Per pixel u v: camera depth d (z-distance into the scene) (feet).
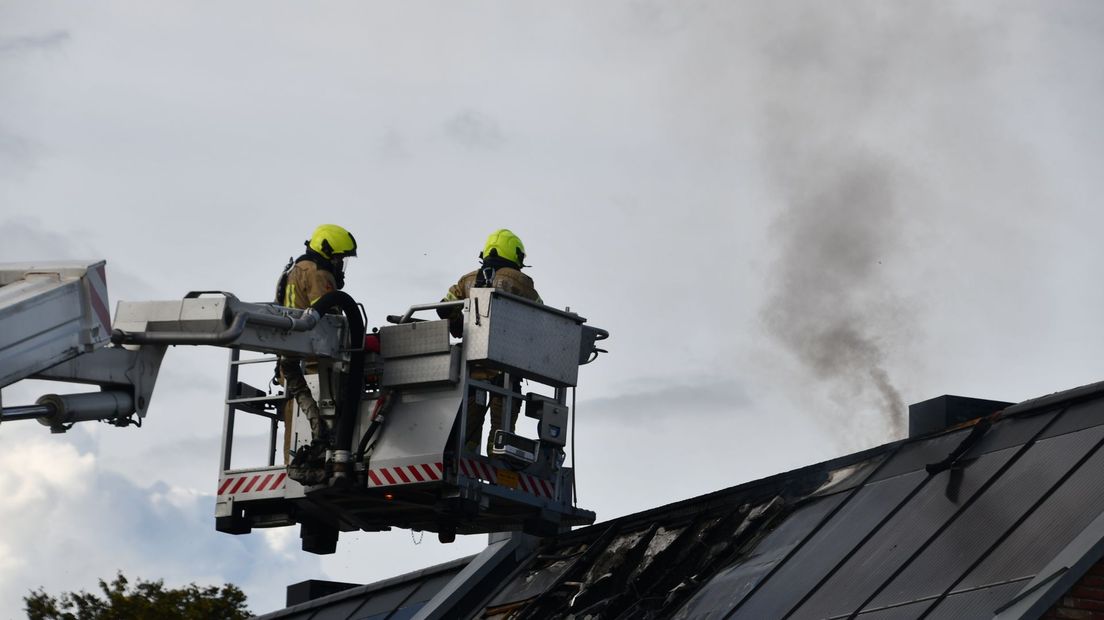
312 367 102.73
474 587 138.92
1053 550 80.94
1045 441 92.79
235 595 215.51
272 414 106.73
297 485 102.58
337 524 108.17
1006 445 95.66
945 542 90.17
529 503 103.81
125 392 92.12
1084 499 83.46
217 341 91.81
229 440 105.81
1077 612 74.84
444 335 100.58
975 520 90.07
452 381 100.27
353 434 101.76
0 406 85.15
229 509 104.83
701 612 104.53
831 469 111.04
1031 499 87.71
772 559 104.94
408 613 149.07
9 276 85.10
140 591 213.25
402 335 101.50
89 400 90.17
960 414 106.32
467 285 110.52
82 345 84.53
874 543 96.43
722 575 108.37
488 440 103.81
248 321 93.97
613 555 123.24
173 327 92.32
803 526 106.52
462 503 100.27
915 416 109.09
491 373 103.76
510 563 140.56
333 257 102.73
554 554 135.74
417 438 100.48
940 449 101.35
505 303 102.17
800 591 96.84
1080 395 93.91
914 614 85.05
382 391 101.55
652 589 113.50
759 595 100.78
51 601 209.87
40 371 85.30
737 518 115.55
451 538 108.06
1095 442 88.43
